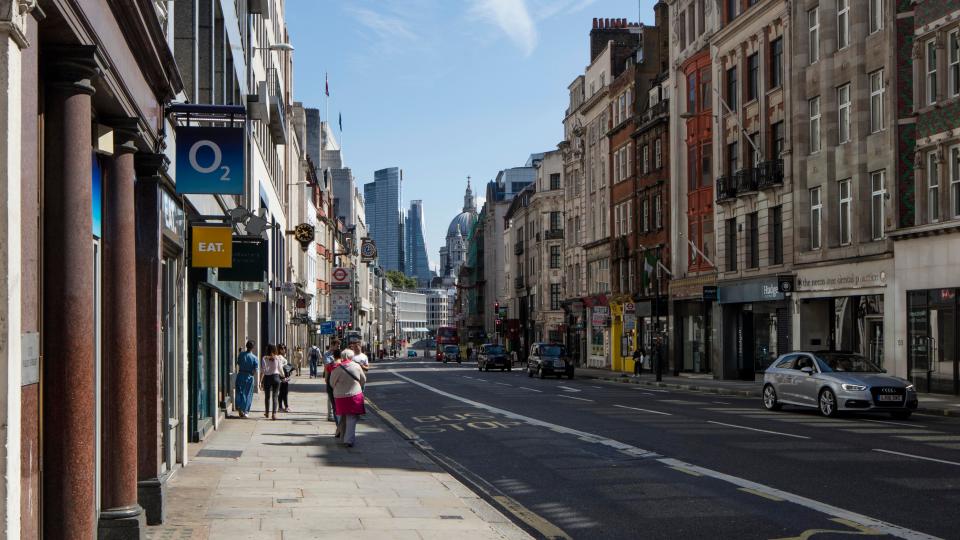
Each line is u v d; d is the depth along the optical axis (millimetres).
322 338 87312
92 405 6902
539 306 92000
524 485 12516
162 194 11508
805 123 37094
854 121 33562
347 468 14266
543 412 24594
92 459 6883
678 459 14281
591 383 44750
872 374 22406
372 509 10484
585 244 71000
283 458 15555
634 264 59344
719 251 44969
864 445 15680
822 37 35469
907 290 30531
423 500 11148
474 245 146875
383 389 39281
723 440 16719
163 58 9664
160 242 10281
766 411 24109
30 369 5316
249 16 29531
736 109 43625
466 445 17703
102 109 8156
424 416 24906
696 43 48625
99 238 8453
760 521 9445
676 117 51312
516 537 8891
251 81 30266
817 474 12414
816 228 36594
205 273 17453
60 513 6629
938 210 29438
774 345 40344
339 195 126875
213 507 10594
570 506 10766
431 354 199500
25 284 5258
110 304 8547
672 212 51500
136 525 8477
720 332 44562
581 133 72812
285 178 54719
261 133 35531
